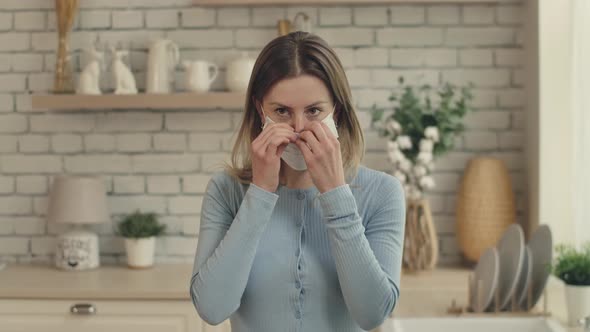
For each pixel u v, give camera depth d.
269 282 1.31
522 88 3.09
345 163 1.37
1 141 3.22
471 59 3.10
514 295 2.30
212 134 3.17
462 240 2.96
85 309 2.69
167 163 3.19
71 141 3.20
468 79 3.10
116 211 3.21
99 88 3.10
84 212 2.98
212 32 3.14
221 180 1.42
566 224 2.81
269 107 1.30
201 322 2.68
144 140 3.19
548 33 2.79
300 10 3.11
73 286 2.75
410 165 2.86
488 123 3.11
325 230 1.35
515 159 3.10
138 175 3.20
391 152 2.85
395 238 1.34
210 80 3.01
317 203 1.36
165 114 3.18
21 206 3.23
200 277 1.29
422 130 2.88
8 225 3.23
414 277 2.84
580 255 2.25
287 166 1.39
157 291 2.68
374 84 3.12
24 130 3.21
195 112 3.17
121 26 3.16
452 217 3.13
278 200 1.37
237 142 1.40
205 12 3.14
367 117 3.12
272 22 3.12
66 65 3.06
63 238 3.05
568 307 2.21
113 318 2.70
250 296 1.32
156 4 3.15
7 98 3.21
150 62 3.01
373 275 1.24
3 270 3.05
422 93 3.11
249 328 1.33
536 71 2.84
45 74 3.19
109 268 3.09
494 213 2.91
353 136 1.37
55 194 3.03
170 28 3.15
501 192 2.92
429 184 2.85
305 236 1.34
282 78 1.27
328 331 1.31
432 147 2.88
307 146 1.28
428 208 2.90
